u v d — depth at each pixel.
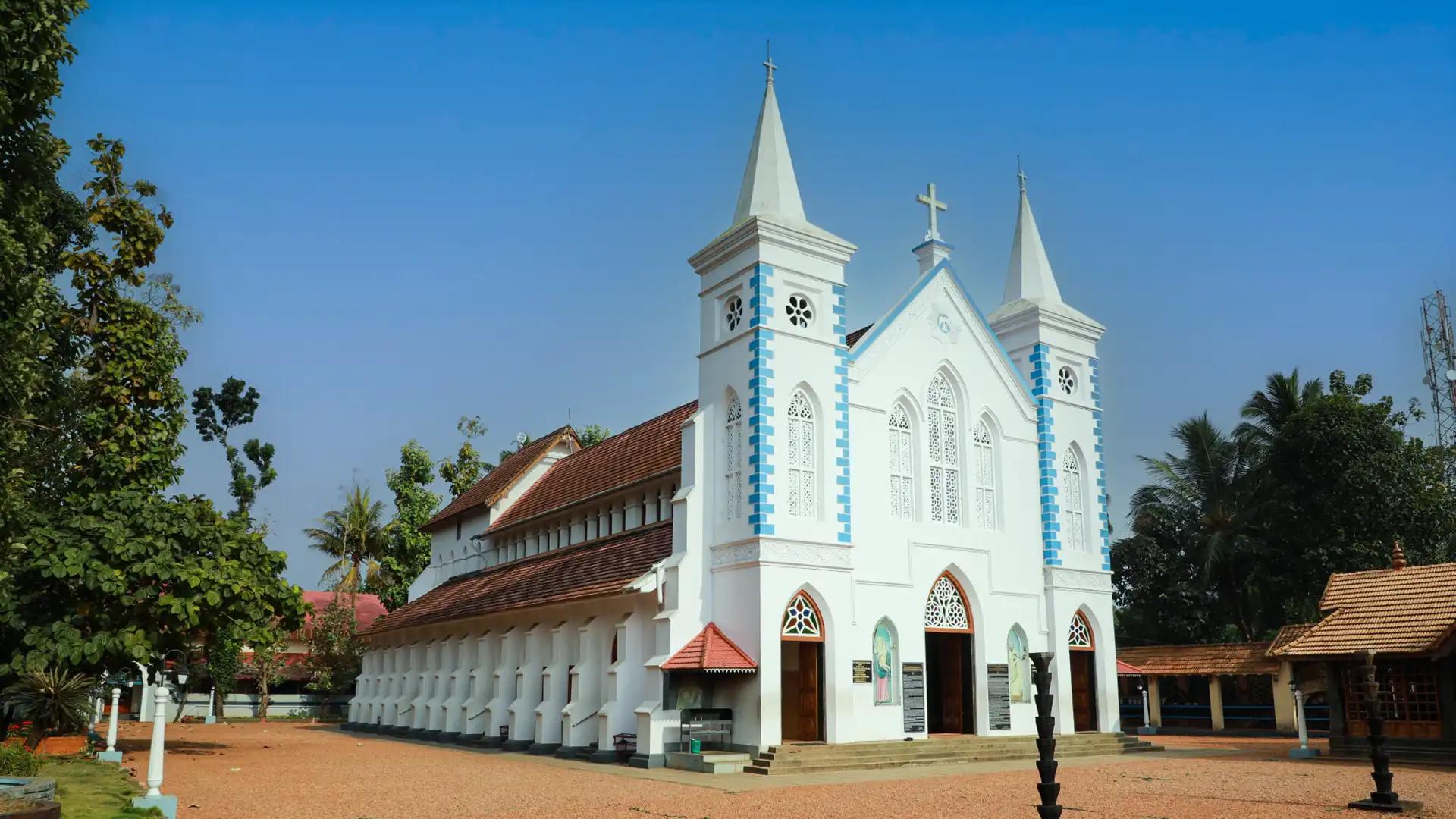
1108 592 36.56
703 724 27.81
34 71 19.20
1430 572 30.62
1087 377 37.97
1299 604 47.22
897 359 32.72
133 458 32.16
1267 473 48.28
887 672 30.42
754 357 29.48
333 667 59.75
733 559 29.11
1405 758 28.22
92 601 26.67
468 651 40.41
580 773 26.44
